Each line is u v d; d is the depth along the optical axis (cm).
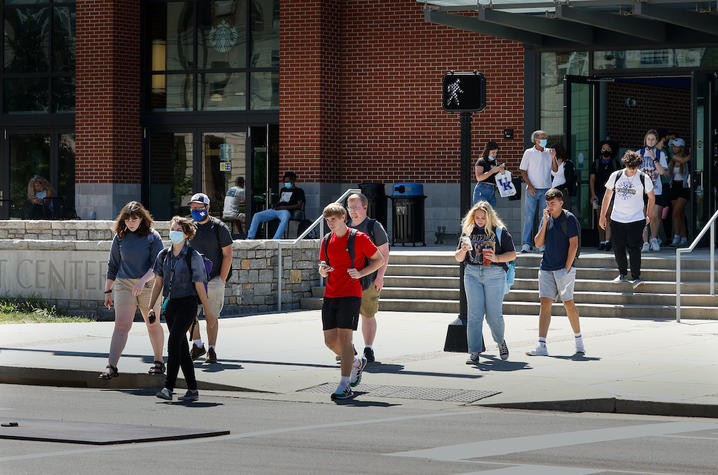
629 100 3444
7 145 4038
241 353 1956
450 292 2641
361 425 1362
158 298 1645
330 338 1586
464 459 1131
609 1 2534
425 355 1920
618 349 1950
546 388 1584
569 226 1864
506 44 3494
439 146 3584
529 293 2569
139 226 1731
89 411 1475
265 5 3791
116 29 3819
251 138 3803
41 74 3994
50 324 2433
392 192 3631
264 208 3800
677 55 3136
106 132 3822
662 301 2455
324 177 3625
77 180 3866
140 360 1872
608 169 3117
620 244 2500
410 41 3606
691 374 1675
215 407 1520
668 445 1219
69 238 2805
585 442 1238
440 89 3578
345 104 3684
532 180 2805
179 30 3881
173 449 1189
